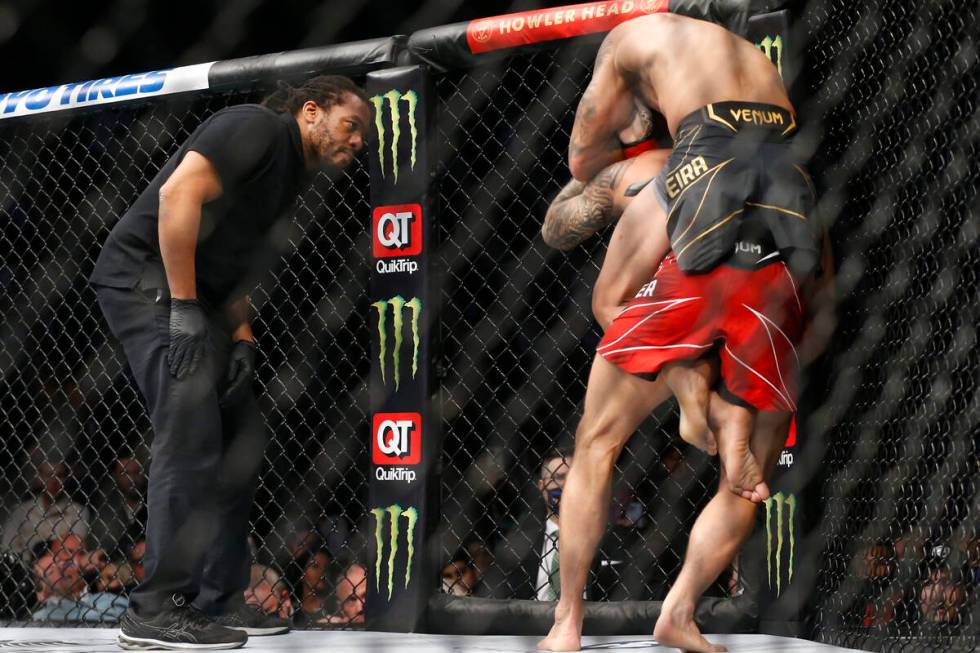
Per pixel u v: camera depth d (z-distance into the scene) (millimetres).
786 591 3232
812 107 3385
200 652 3035
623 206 3074
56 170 5648
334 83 3443
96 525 4793
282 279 5508
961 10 3381
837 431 3348
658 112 3074
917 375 3436
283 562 4812
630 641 3158
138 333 3184
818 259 2643
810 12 3373
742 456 2518
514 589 4414
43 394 5484
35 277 5602
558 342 5332
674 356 2555
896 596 3383
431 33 3752
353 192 5148
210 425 3109
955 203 3424
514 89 5262
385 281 3734
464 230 4609
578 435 2828
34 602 4723
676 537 4016
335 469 5570
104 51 5723
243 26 5855
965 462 3408
